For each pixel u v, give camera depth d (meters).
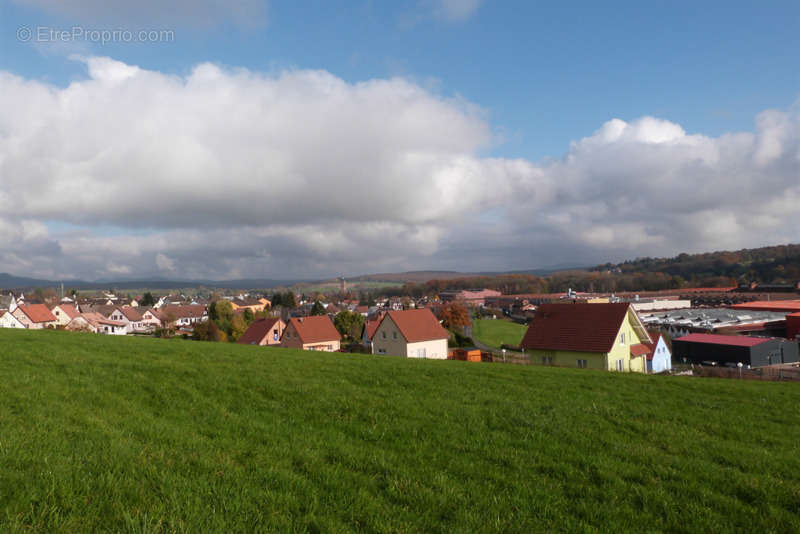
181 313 155.12
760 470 8.27
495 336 101.56
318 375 15.61
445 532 5.18
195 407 10.16
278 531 4.84
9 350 16.50
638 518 6.01
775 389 19.56
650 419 11.94
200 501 5.24
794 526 5.97
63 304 111.25
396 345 60.66
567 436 9.58
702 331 95.06
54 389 10.52
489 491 6.53
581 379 19.30
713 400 15.92
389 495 6.13
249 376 13.93
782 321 98.81
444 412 11.03
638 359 40.00
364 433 9.04
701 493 6.89
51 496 5.01
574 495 6.68
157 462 6.34
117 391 11.09
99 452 6.47
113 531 4.49
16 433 6.94
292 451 7.52
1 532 4.25
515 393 14.56
